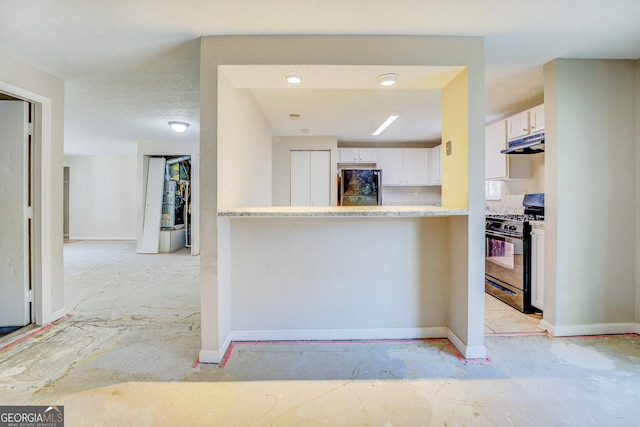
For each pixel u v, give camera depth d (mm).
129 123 4586
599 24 1975
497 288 3475
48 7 1756
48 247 2754
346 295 2496
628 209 2541
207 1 1720
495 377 1974
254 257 2457
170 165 6777
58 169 2838
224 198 2246
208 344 2145
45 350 2299
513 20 1933
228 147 2338
